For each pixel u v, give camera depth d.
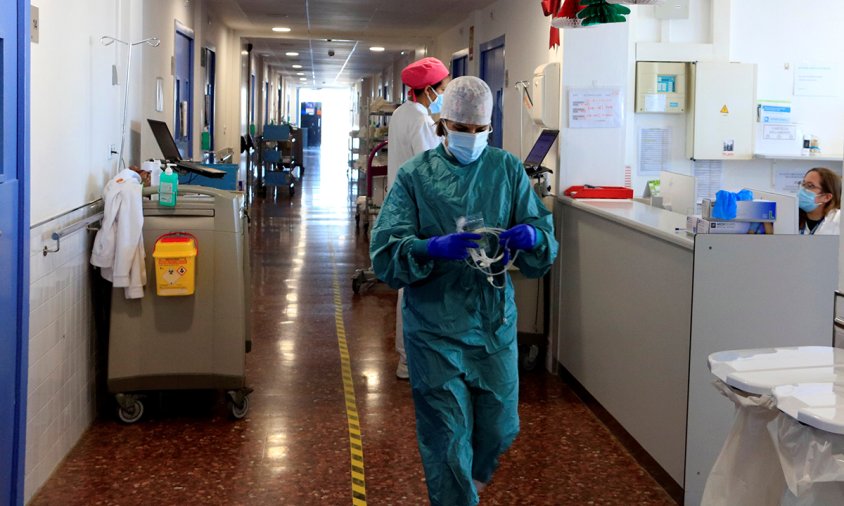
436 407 2.54
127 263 3.66
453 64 10.82
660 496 3.16
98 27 3.90
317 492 3.18
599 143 4.71
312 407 4.14
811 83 5.45
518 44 6.84
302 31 12.11
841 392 1.62
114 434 3.72
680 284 3.05
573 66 4.66
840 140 5.50
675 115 5.30
